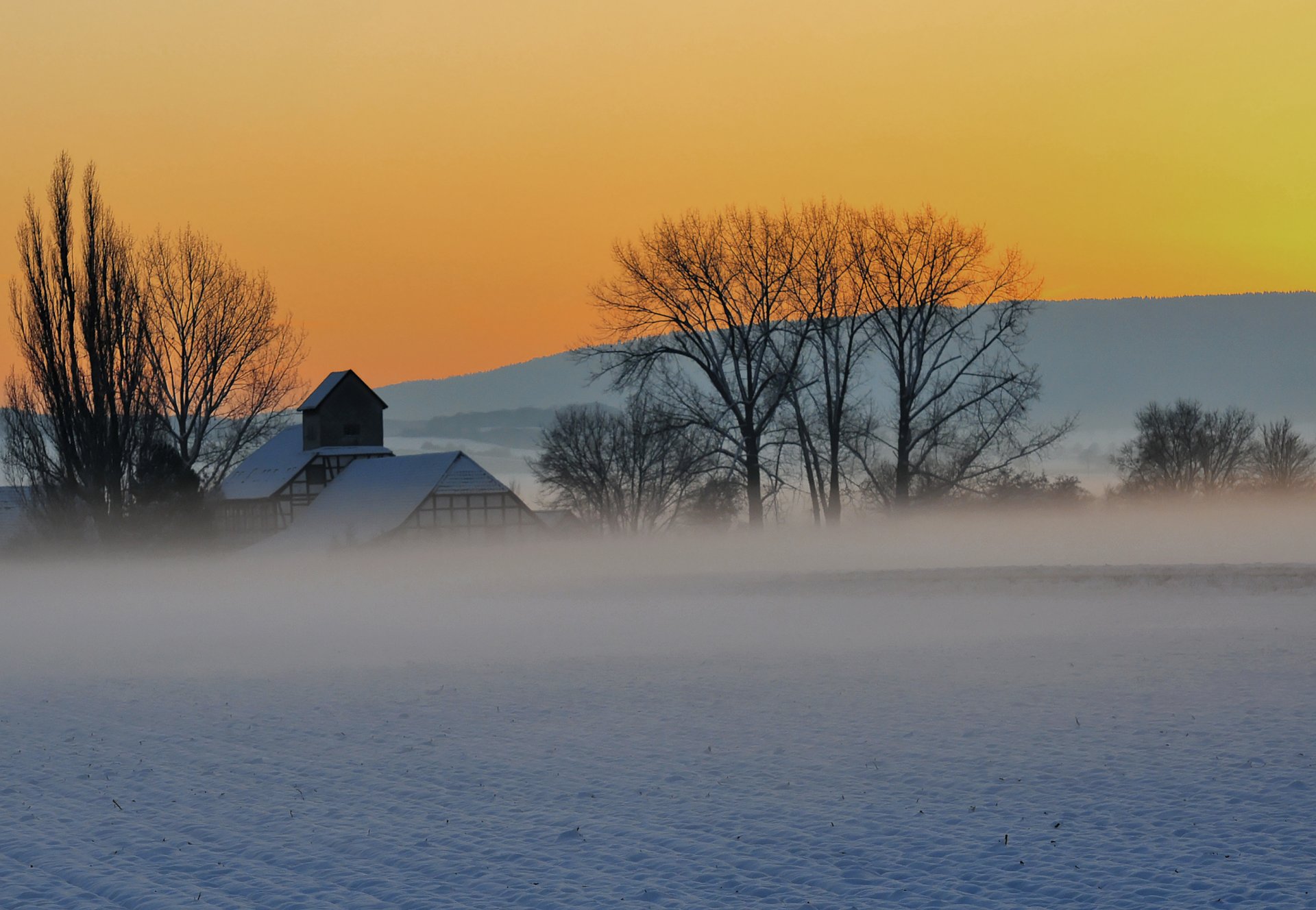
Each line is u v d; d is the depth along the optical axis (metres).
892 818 18.22
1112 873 15.48
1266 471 131.75
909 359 77.69
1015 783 19.88
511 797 20.02
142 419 90.69
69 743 25.17
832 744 23.14
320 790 20.78
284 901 15.32
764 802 19.28
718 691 29.31
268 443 120.62
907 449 78.31
